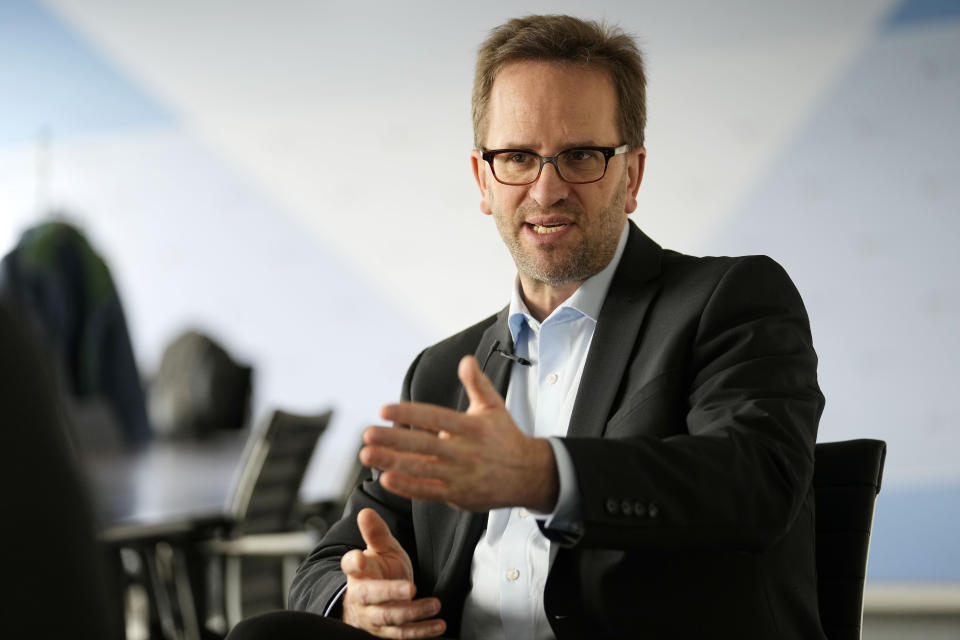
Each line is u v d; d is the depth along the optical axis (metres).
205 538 6.21
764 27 10.94
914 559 10.21
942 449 10.23
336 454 12.39
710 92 11.10
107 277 8.32
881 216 10.52
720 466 2.03
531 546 2.44
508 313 2.77
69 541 1.28
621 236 2.68
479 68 2.66
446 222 12.19
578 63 2.53
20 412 1.26
